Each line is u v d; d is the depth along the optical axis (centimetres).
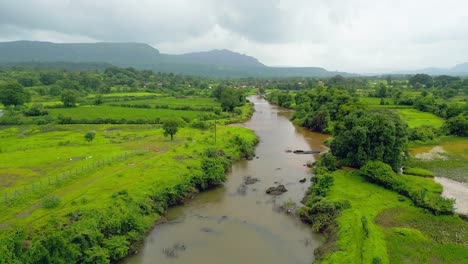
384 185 5431
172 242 4072
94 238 3622
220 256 3744
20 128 11138
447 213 4409
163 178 5441
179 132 9962
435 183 5650
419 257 3438
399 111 13600
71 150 7531
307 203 4975
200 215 4831
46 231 3547
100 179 5312
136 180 5278
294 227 4438
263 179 6388
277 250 3859
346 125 6769
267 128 12012
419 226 4147
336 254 3475
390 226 4125
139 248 3944
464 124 9356
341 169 6531
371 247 3475
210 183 5906
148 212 4606
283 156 8088
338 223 4200
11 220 3812
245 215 4809
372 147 6219
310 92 17025
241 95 17925
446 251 3550
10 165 6191
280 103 19450
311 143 9538
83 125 11625
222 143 8319
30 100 16588
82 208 4153
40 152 7319
